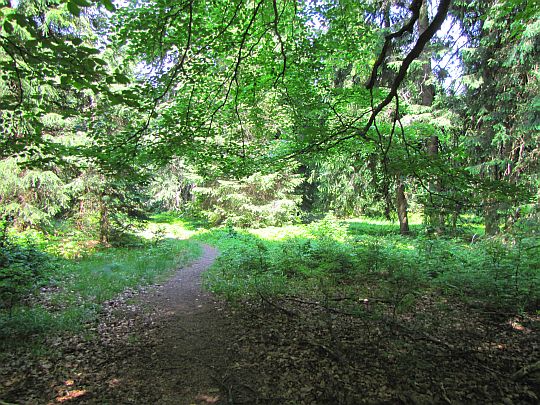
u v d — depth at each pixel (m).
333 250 9.68
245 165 7.87
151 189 24.64
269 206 21.22
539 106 9.59
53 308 6.30
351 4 6.89
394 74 14.93
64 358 4.58
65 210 14.70
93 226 13.57
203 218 25.89
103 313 6.33
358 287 7.45
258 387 3.95
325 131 6.58
